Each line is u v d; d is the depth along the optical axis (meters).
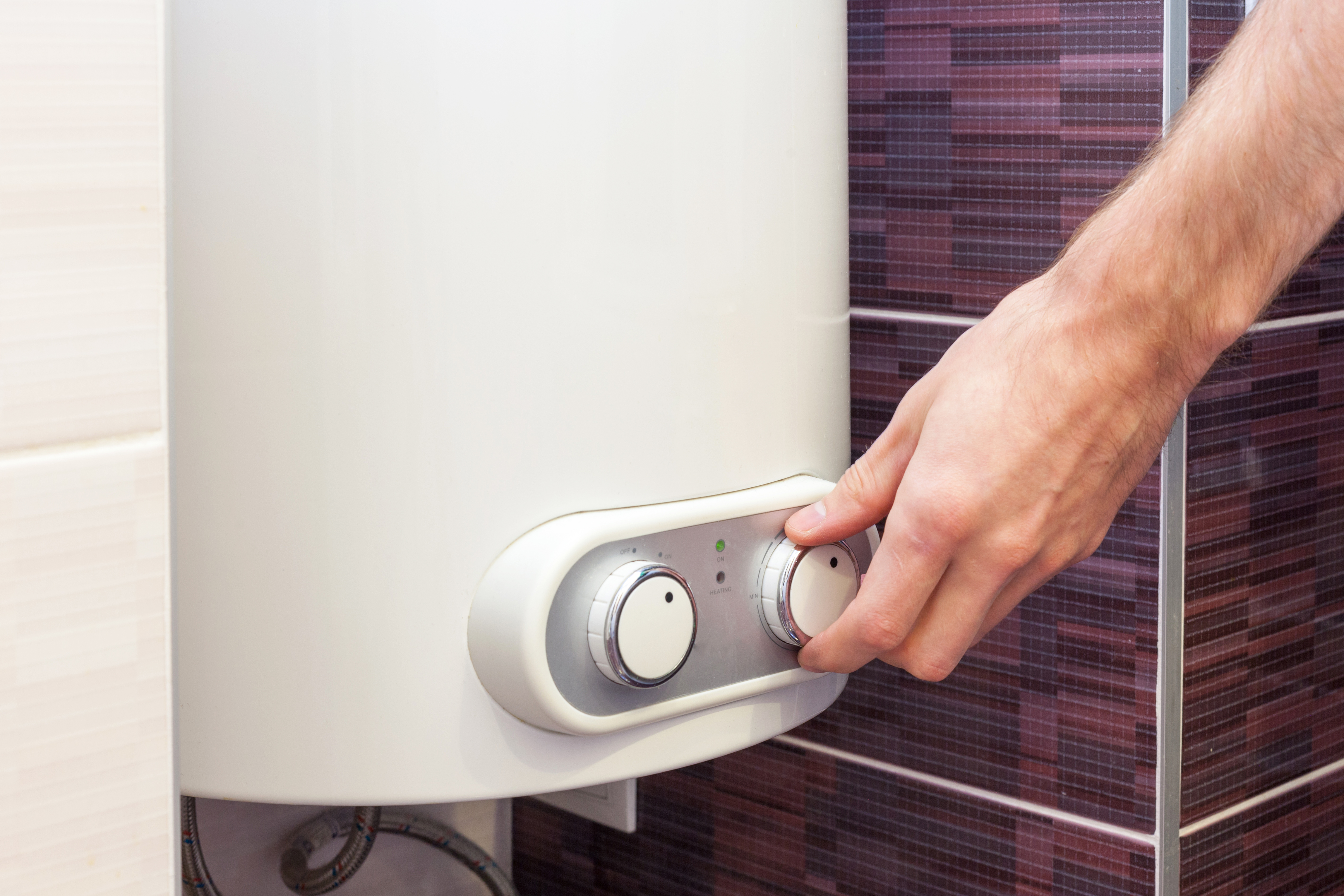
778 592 0.50
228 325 0.45
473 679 0.45
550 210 0.44
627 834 0.84
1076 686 0.61
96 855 0.31
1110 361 0.45
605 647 0.44
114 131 0.30
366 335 0.44
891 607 0.49
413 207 0.43
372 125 0.43
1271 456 0.62
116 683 0.31
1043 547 0.48
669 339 0.47
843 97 0.55
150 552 0.32
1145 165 0.51
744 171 0.49
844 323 0.56
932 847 0.68
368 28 0.42
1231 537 0.60
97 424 0.31
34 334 0.29
